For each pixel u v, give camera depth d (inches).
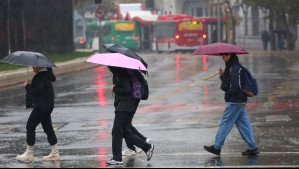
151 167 940.6
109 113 1642.5
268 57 4121.6
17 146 1187.3
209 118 1504.7
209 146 1061.1
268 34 5856.3
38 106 1006.4
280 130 1293.1
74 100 1962.4
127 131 995.3
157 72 3011.8
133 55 983.6
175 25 5782.5
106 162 972.6
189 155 1049.5
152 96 1991.9
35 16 3841.0
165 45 5900.6
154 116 1560.0
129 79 965.2
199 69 3179.1
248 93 1012.5
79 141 1234.6
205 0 7367.1
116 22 6476.4
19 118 1600.6
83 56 3944.4
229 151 1080.8
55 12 4121.6
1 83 2470.5
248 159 998.4
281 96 1899.6
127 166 954.1
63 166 962.1
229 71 1012.5
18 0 3622.0
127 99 965.2
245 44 6673.2
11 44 3548.2
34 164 984.9
